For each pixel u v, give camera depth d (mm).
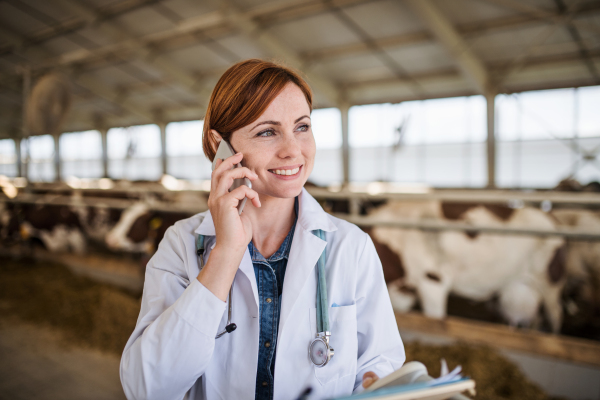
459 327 2982
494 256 3012
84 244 5863
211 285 701
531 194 2766
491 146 9594
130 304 3660
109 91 12406
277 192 771
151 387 700
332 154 12195
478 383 2371
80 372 2850
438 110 10891
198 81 10812
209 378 799
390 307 906
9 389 2643
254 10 7516
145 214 4555
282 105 747
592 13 6391
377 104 11531
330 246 854
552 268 2869
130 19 8359
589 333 2809
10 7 8328
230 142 791
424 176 11227
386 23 7422
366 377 813
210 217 844
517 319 3027
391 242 3342
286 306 784
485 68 8758
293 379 777
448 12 6922
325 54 8969
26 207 6160
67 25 8906
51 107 4832
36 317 3797
